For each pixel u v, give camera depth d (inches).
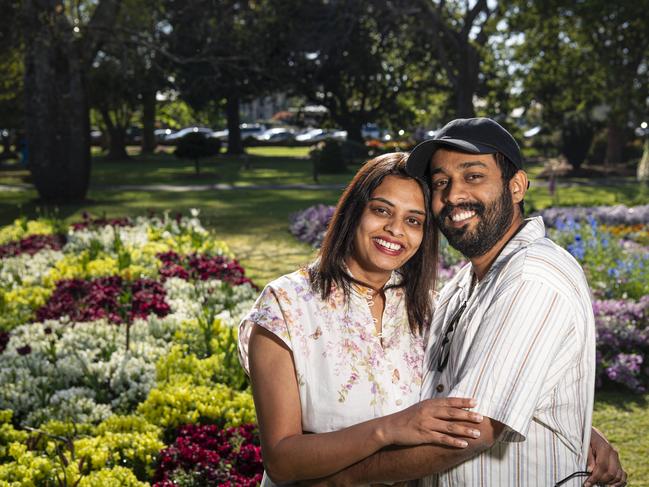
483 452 73.4
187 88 1213.7
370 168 84.5
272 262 435.8
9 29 724.0
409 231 83.0
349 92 1429.6
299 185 994.7
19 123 1376.7
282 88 1302.9
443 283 298.2
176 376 177.5
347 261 84.0
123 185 995.9
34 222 440.1
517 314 69.2
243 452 133.3
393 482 71.9
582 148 1164.5
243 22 1057.5
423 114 1515.7
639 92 1100.5
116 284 283.7
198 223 431.2
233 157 1612.9
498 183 76.9
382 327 85.6
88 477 126.4
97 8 763.4
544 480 71.9
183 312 252.7
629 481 162.9
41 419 162.7
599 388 222.8
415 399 83.6
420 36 1179.9
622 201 707.4
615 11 1027.3
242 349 82.0
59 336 230.8
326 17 1071.0
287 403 77.9
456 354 78.4
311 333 80.3
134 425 153.2
